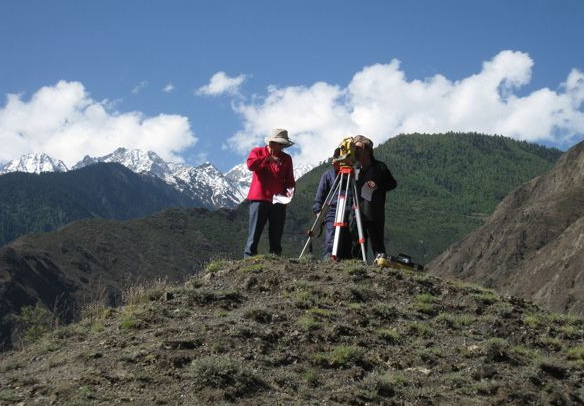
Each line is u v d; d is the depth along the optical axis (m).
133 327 8.91
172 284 10.95
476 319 9.81
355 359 8.18
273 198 12.29
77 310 10.34
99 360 7.88
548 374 8.32
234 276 10.89
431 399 7.45
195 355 7.88
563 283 123.19
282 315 9.23
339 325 8.90
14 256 181.12
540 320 10.24
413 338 9.05
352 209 11.65
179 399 7.00
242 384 7.23
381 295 10.31
